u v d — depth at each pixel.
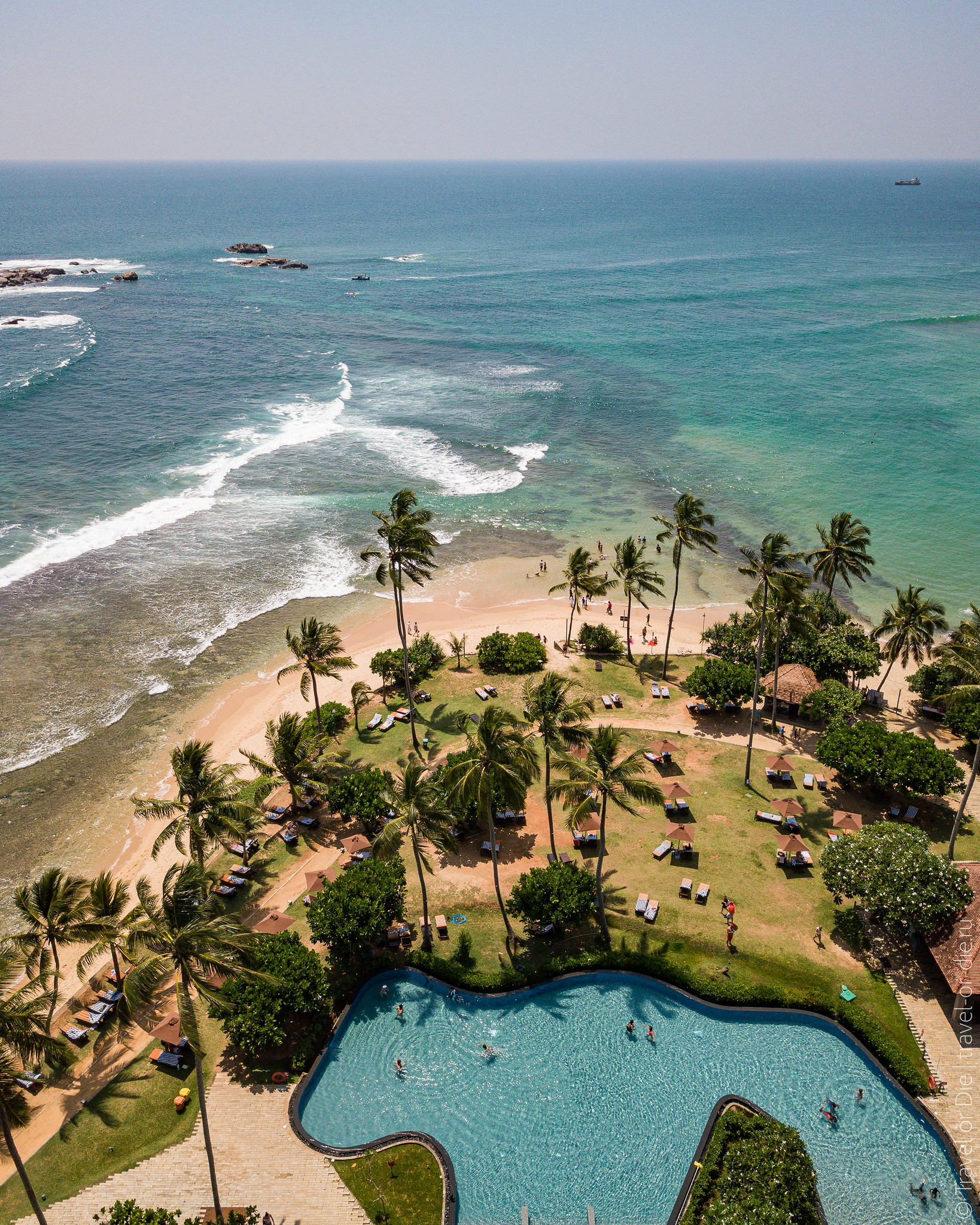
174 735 55.34
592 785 38.06
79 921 34.28
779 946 38.72
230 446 103.94
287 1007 33.34
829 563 62.62
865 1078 33.03
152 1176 29.50
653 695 59.75
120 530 82.06
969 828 46.31
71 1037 34.94
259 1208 28.44
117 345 145.50
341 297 198.38
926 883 36.75
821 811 47.69
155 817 45.25
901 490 98.19
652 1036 34.75
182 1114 31.78
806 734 55.59
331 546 81.56
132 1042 35.00
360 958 38.22
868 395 131.62
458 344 159.75
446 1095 32.66
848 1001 35.72
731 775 51.00
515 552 82.62
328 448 105.69
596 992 36.94
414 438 110.62
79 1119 31.66
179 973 28.05
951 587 77.31
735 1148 28.77
